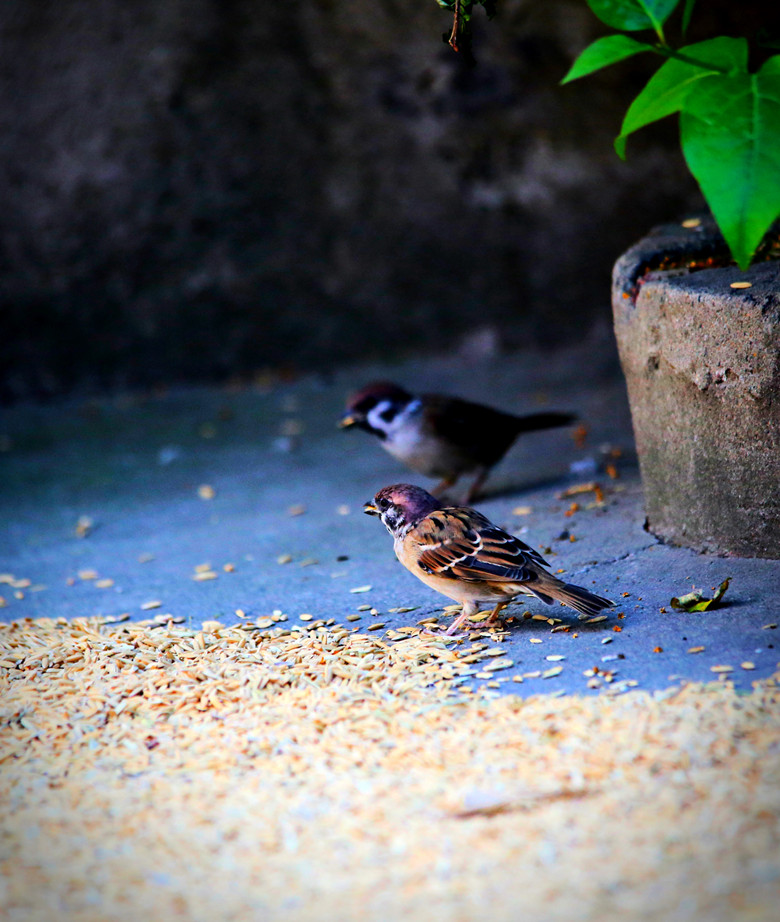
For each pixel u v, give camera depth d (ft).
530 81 63.57
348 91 64.69
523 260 65.41
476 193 65.10
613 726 22.39
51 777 22.81
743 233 21.11
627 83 62.59
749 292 29.86
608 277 64.90
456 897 17.57
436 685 25.86
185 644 30.40
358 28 63.87
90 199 64.39
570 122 63.62
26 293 64.90
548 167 64.34
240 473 51.37
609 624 28.71
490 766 21.52
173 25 63.46
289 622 32.24
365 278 66.23
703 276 32.14
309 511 45.01
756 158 21.40
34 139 63.98
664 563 32.53
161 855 19.47
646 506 35.50
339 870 18.62
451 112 64.39
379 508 30.12
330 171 65.46
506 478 46.26
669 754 20.98
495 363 64.95
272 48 64.34
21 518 47.01
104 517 46.44
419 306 66.44
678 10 58.54
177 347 66.18
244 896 18.08
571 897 17.21
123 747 24.07
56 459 55.42
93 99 63.77
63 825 20.72
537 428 44.52
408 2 63.16
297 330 66.59
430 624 30.53
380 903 17.61
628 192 63.87
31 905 18.08
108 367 65.98
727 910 16.37
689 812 19.02
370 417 42.55
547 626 29.19
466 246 65.62
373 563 37.60
